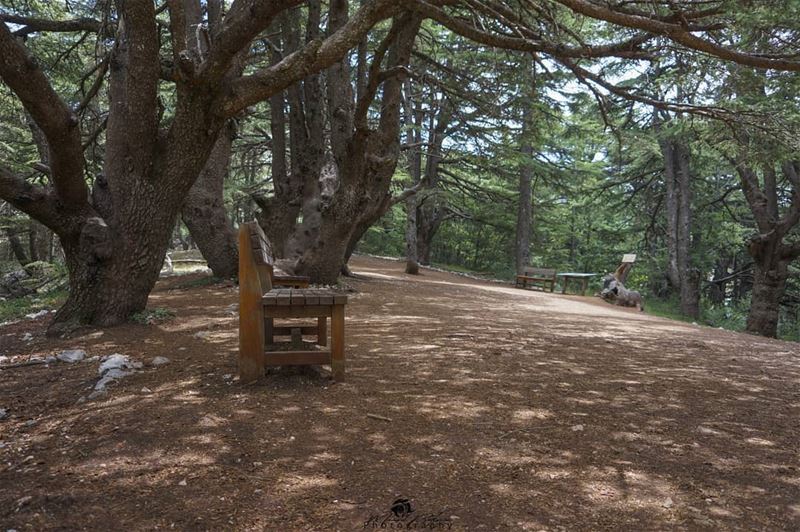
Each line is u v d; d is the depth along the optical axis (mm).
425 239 30406
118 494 2469
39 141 12383
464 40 16609
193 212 10547
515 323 8125
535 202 28062
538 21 7184
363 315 7828
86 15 12391
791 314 22297
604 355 5902
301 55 5871
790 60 5934
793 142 7402
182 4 6266
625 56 6555
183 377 4266
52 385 4199
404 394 3996
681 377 5012
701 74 7508
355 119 9273
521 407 3828
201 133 6316
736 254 28750
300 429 3250
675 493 2623
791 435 3508
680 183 23062
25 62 4961
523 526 2270
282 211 12555
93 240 6191
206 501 2410
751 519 2400
